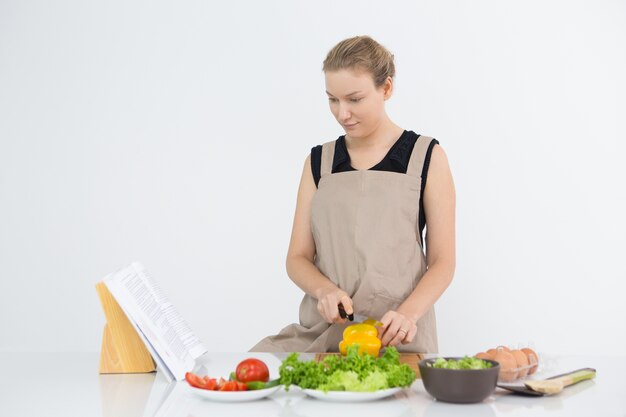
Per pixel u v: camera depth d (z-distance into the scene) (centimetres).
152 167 371
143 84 371
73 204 374
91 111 373
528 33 352
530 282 352
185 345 151
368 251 189
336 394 117
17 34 376
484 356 133
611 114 351
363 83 182
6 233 378
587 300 351
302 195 207
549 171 352
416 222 195
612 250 351
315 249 208
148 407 115
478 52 354
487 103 354
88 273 373
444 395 116
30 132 376
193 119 369
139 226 371
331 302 174
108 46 372
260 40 365
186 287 368
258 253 366
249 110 366
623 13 349
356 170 198
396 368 120
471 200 353
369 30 359
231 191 367
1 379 138
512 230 353
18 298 377
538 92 352
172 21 369
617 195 351
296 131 364
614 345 349
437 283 184
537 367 140
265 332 365
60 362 158
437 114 355
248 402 118
